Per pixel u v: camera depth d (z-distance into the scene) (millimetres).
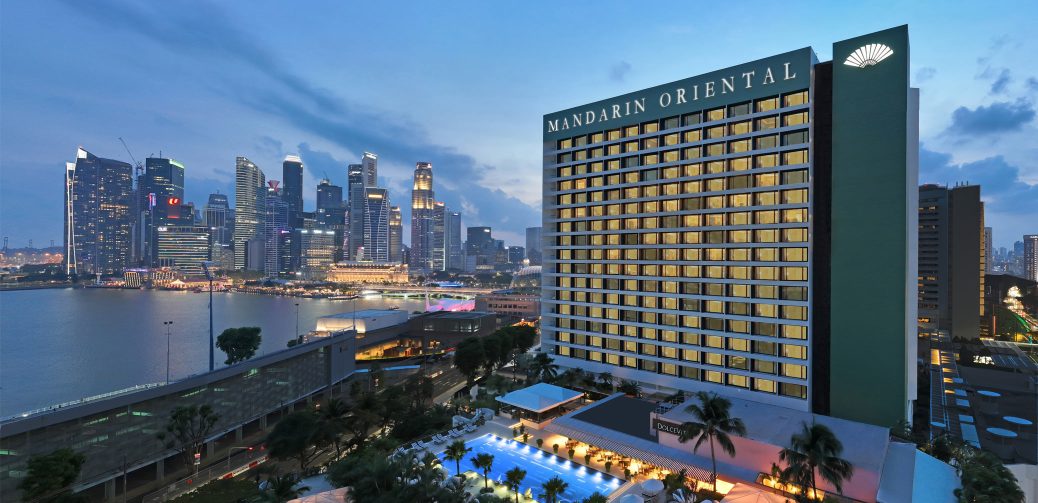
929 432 94812
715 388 97188
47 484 59844
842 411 84688
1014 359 163375
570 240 123625
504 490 64062
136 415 82188
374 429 100562
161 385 87500
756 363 93875
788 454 53344
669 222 105562
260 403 109062
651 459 66312
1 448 66125
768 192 92438
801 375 88438
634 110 111875
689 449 67250
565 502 60344
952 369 145125
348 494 55375
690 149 102875
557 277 126562
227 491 72000
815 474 57031
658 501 58156
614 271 115375
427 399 121938
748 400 84312
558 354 124562
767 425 67375
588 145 119562
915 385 88875
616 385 110938
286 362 118438
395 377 155250
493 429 87562
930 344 172625
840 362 84938
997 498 52812
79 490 73438
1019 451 90562
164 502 70312
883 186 81312
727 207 95938
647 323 108250
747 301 94250
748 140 94812
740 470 62031
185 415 84750
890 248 80688
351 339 149250
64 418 72562
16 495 66875
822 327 86938
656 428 71625
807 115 88188
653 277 107250
